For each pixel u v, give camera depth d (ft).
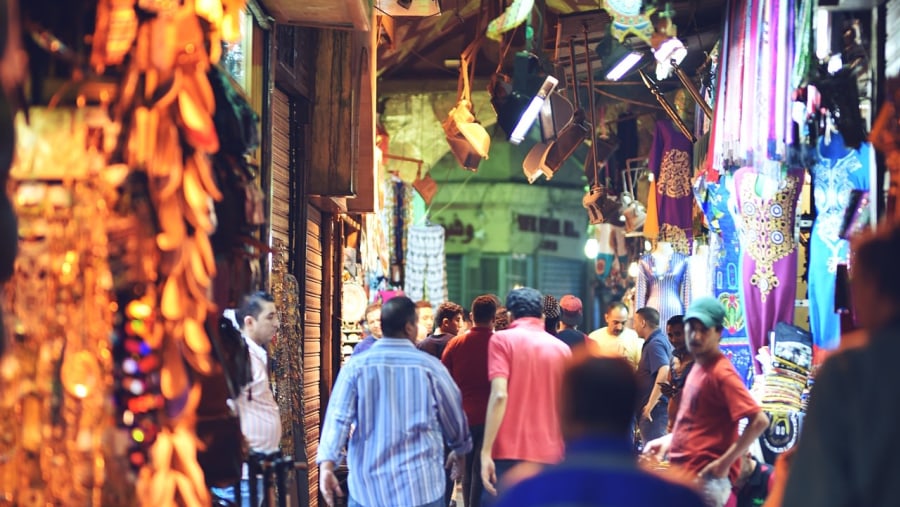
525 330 32.58
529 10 43.86
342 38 39.27
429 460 28.19
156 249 17.94
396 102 73.15
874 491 11.95
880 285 12.80
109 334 16.79
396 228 70.13
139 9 17.42
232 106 20.58
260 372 27.37
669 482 11.58
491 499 31.94
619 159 71.51
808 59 26.96
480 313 39.14
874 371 12.26
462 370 39.04
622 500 11.44
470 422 38.65
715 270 40.93
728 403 26.18
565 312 45.19
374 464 27.99
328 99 39.27
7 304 16.43
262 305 27.73
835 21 27.12
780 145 30.40
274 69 31.01
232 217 21.35
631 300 75.72
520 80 53.88
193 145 18.10
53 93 17.06
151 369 17.93
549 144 54.60
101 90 17.08
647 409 45.47
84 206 16.70
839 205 30.14
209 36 19.61
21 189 16.65
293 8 29.76
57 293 16.61
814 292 31.42
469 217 135.33
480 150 55.83
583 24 53.67
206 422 21.98
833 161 30.35
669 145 53.31
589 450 12.00
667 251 53.01
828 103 26.73
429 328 53.06
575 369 12.47
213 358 22.00
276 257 35.06
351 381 28.40
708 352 26.73
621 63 50.80
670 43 41.32
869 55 26.25
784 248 35.47
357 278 55.36
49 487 16.48
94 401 16.66
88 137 16.97
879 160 25.35
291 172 38.99
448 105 72.64
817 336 31.71
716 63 45.24
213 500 23.07
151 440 18.06
